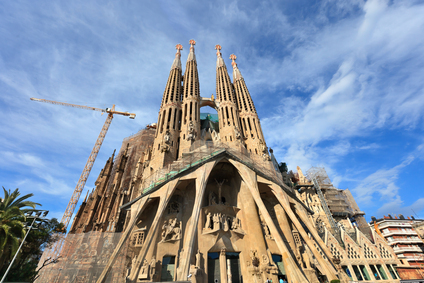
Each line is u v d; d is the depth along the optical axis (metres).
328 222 69.00
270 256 37.66
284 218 44.91
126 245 38.69
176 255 35.22
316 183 80.31
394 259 55.03
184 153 45.00
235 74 77.25
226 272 35.34
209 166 40.94
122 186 66.44
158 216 34.31
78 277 39.34
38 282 38.22
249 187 41.03
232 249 37.81
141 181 51.84
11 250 25.39
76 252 42.75
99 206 66.50
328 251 36.69
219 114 62.91
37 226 29.61
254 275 34.84
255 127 61.03
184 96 62.69
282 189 44.16
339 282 31.81
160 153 47.59
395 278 51.88
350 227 79.00
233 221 40.75
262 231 41.03
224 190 46.69
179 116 58.28
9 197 28.39
